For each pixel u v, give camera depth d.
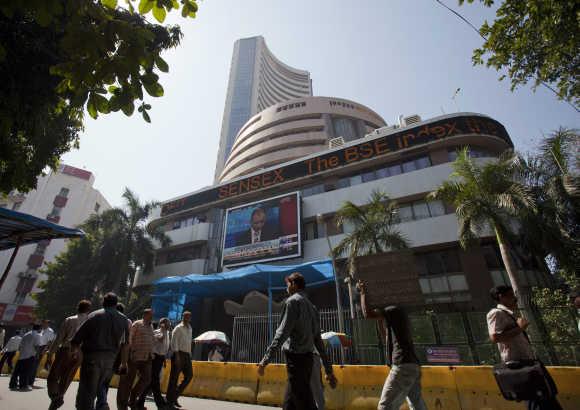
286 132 40.66
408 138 19.88
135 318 21.75
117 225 23.86
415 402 3.40
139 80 2.36
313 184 22.45
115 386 9.36
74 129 7.47
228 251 21.25
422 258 17.08
